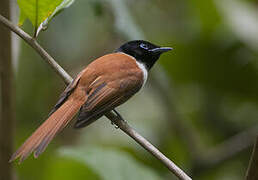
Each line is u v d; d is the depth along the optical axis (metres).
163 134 11.48
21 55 11.39
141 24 12.51
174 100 11.25
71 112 7.13
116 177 8.79
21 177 11.00
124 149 11.10
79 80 7.54
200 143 11.74
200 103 12.34
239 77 12.20
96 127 11.88
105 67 7.89
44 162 11.10
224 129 11.85
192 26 12.52
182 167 11.07
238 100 12.23
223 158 10.87
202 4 12.01
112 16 10.05
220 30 12.27
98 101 7.39
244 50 12.06
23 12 6.71
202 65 12.37
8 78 7.53
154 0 12.53
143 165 10.00
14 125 7.76
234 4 11.83
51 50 11.27
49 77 11.94
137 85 8.08
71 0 6.68
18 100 11.76
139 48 9.02
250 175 5.82
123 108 12.17
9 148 7.75
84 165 9.09
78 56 11.79
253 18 11.62
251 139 10.91
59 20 10.99
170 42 12.37
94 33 11.92
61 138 11.86
